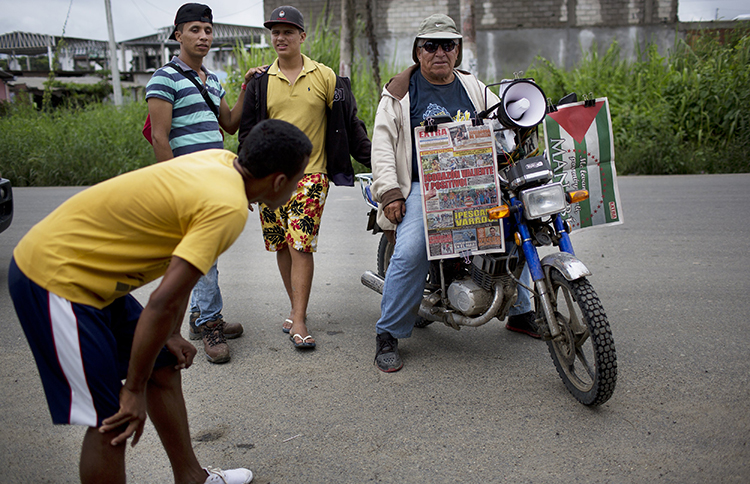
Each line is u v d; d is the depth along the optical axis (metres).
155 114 3.24
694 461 2.30
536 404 2.79
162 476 2.30
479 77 17.28
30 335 1.72
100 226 1.72
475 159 3.01
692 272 4.63
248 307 4.23
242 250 5.88
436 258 3.03
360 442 2.50
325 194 3.67
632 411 2.68
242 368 3.25
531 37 17.11
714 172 10.25
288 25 3.54
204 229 1.65
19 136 12.65
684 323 3.65
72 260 1.71
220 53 25.11
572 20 16.98
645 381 2.95
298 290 3.56
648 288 4.30
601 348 2.56
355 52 14.55
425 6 17.06
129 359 1.87
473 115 3.31
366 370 3.20
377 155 3.23
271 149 1.76
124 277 1.79
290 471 2.31
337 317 4.01
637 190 8.31
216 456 2.42
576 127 3.28
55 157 11.90
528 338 3.59
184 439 2.11
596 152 3.31
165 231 1.74
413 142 3.29
